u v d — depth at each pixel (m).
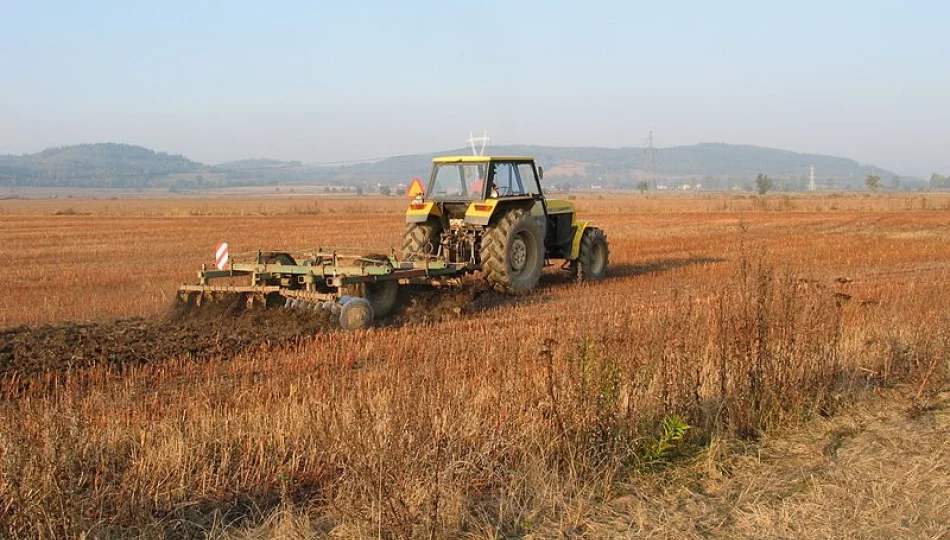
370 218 44.88
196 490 5.01
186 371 7.98
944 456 5.66
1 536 4.29
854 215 40.50
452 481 4.92
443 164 13.43
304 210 57.53
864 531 4.60
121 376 7.78
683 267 17.02
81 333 9.60
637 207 54.72
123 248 24.22
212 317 10.62
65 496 4.43
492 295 12.74
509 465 5.33
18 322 11.12
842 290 12.09
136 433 5.61
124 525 4.63
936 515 4.77
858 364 7.49
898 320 8.85
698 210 50.00
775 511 4.88
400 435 4.95
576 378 5.81
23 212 59.81
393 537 4.45
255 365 8.13
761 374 6.50
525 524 4.69
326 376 7.34
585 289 13.77
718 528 4.70
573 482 5.16
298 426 5.72
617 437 5.51
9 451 4.49
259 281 11.17
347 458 5.21
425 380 6.25
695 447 5.91
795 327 7.04
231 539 4.50
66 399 6.00
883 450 5.82
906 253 20.14
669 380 6.38
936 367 7.72
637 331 7.42
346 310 9.88
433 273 11.42
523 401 5.92
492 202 12.75
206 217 47.25
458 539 4.54
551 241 14.62
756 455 5.82
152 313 11.82
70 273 17.31
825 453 5.80
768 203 57.00
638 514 4.81
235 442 5.56
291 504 4.77
